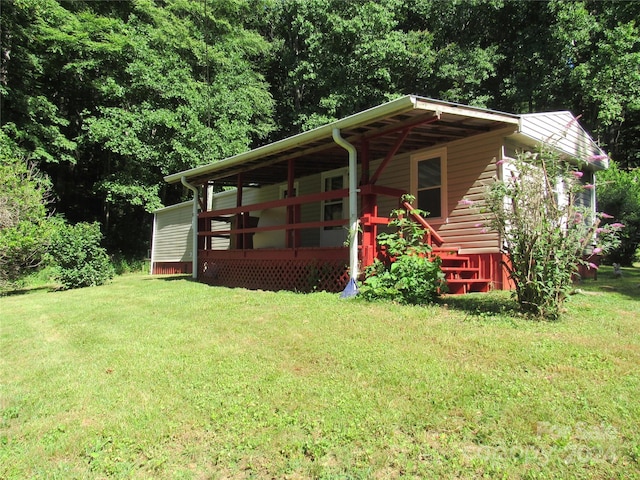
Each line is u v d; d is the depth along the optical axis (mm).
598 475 2217
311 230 11742
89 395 3613
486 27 22016
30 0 16469
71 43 17844
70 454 2760
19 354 5039
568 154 9383
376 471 2381
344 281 7469
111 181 19500
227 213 10633
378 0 21344
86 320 6672
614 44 17734
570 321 4895
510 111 21734
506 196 5359
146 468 2570
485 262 7523
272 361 4074
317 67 20938
